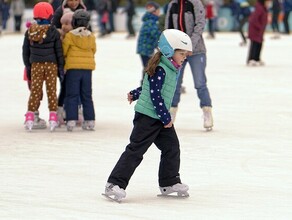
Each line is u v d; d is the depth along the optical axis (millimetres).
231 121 16062
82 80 14664
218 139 14016
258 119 16328
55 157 12391
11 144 13500
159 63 9562
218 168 11625
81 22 14461
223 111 17422
